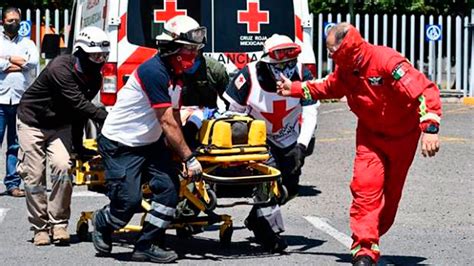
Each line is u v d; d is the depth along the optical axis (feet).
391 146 35.12
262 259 38.34
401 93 34.04
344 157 68.59
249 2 54.19
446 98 110.01
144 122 36.63
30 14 110.52
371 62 34.40
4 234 42.83
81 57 38.88
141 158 37.01
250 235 43.06
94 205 49.90
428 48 113.70
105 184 39.11
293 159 39.40
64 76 38.68
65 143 39.78
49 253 39.06
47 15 105.81
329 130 84.28
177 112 36.58
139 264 37.27
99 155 39.22
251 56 54.29
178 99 36.47
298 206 50.42
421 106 33.78
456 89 110.83
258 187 39.11
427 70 113.91
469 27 110.32
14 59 52.75
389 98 34.47
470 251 40.29
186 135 38.09
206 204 37.78
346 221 46.57
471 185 57.52
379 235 36.99
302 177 60.08
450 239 42.63
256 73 38.78
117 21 52.21
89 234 42.45
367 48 34.47
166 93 35.91
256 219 39.14
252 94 38.78
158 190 37.01
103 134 37.17
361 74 34.63
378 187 34.94
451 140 77.87
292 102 38.88
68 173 39.65
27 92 39.73
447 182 58.54
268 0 54.60
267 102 38.70
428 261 38.47
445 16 119.96
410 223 46.16
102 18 54.54
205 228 44.52
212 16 53.72
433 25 110.01
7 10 52.85
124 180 36.86
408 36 116.57
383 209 36.24
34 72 53.67
